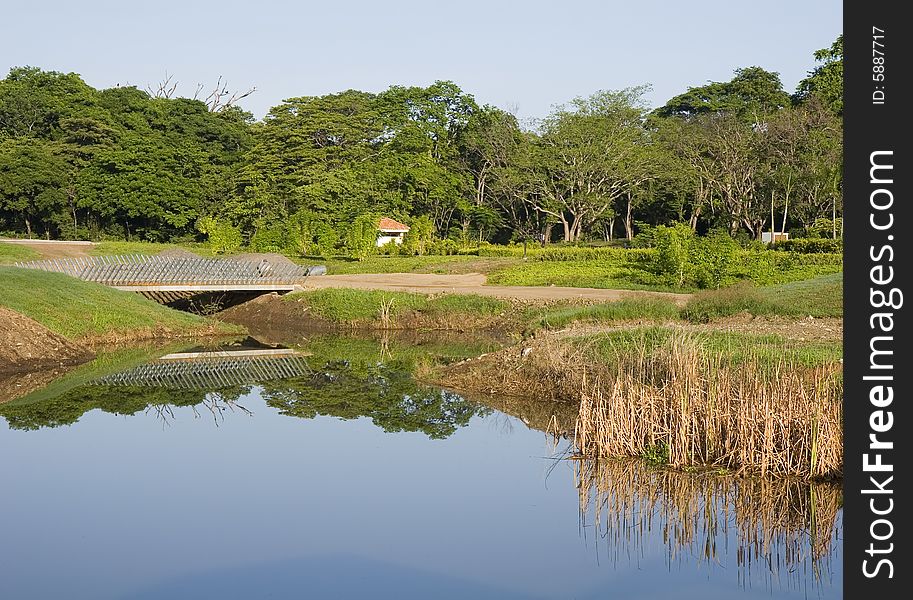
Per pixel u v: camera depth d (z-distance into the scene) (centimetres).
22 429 1806
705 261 3834
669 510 1264
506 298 3478
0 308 2742
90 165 7475
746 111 7969
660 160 6994
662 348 1789
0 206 7181
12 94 8019
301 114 7631
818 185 6116
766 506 1260
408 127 8075
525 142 7694
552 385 1975
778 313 2634
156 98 8988
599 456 1494
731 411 1427
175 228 7594
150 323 3166
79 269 3522
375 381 2366
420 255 6234
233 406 2052
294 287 3816
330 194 7000
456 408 1952
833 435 1299
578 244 6975
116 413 1969
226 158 8412
